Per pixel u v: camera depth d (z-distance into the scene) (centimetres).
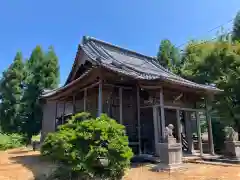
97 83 1059
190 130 1198
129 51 1642
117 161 558
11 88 2523
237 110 1451
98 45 1498
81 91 1248
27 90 2498
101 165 543
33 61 2636
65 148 538
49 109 1856
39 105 2433
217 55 1576
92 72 980
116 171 565
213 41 1781
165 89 1041
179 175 657
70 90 1221
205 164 856
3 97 2562
